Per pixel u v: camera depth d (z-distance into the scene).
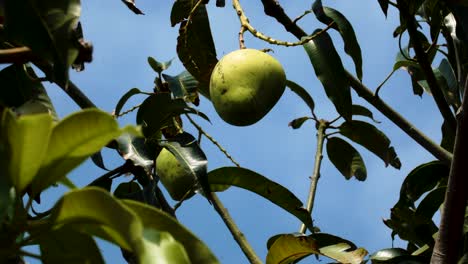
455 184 1.46
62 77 1.16
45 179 0.99
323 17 1.67
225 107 1.60
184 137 1.59
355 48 1.67
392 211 1.70
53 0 1.17
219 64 1.62
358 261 1.55
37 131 0.93
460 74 1.68
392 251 1.65
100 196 0.91
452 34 1.68
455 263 1.47
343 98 1.65
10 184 0.92
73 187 1.11
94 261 0.99
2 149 0.88
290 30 1.68
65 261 1.00
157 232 0.90
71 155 0.98
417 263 1.63
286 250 1.55
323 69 1.66
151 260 0.87
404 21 1.71
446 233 1.47
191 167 1.57
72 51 1.16
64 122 0.96
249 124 1.61
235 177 1.63
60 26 1.16
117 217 0.89
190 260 0.95
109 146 1.58
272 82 1.61
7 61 1.14
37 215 1.35
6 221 1.00
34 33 1.17
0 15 1.22
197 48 1.73
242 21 1.65
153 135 1.58
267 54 1.64
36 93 1.42
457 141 1.46
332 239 1.62
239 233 1.61
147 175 1.58
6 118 0.91
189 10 1.73
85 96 1.57
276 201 1.64
